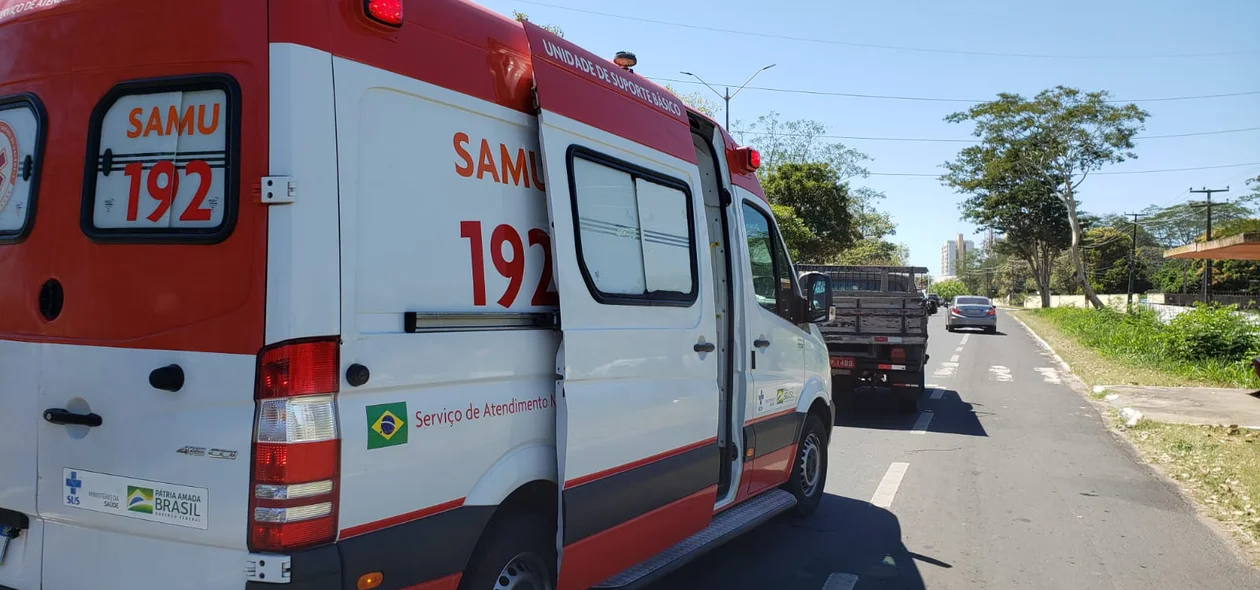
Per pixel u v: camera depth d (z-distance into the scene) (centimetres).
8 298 295
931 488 752
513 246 326
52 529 283
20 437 288
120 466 267
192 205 263
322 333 250
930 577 518
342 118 262
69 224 283
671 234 436
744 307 529
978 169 5088
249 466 246
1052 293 9306
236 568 249
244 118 255
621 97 405
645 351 399
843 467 836
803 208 3997
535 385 334
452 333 293
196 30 266
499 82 327
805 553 561
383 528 267
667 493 421
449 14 308
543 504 352
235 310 252
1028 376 1755
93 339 274
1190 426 1068
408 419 274
